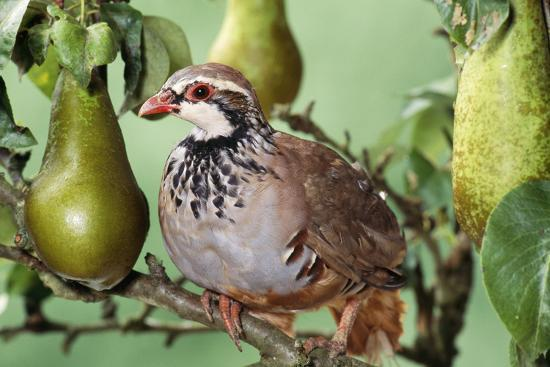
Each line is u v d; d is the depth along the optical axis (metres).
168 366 4.75
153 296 3.82
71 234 3.72
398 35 4.67
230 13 3.95
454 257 4.04
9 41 3.72
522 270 3.69
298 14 4.73
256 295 3.82
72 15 3.77
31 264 3.78
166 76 3.81
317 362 3.82
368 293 3.87
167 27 3.83
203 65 3.82
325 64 4.70
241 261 3.80
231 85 3.81
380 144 4.06
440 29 3.97
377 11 4.69
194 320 3.82
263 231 3.79
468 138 3.72
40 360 4.75
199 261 3.81
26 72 3.80
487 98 3.71
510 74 3.71
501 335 4.68
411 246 4.02
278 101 3.96
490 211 3.71
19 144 3.75
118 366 4.80
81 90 3.74
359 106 4.65
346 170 3.84
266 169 3.80
